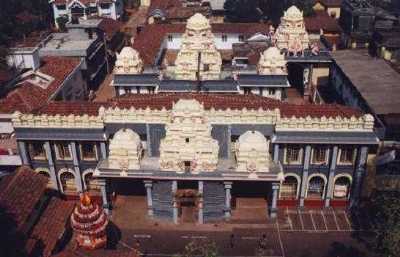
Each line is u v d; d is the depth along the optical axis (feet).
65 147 196.95
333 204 201.87
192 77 240.32
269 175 183.01
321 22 360.89
